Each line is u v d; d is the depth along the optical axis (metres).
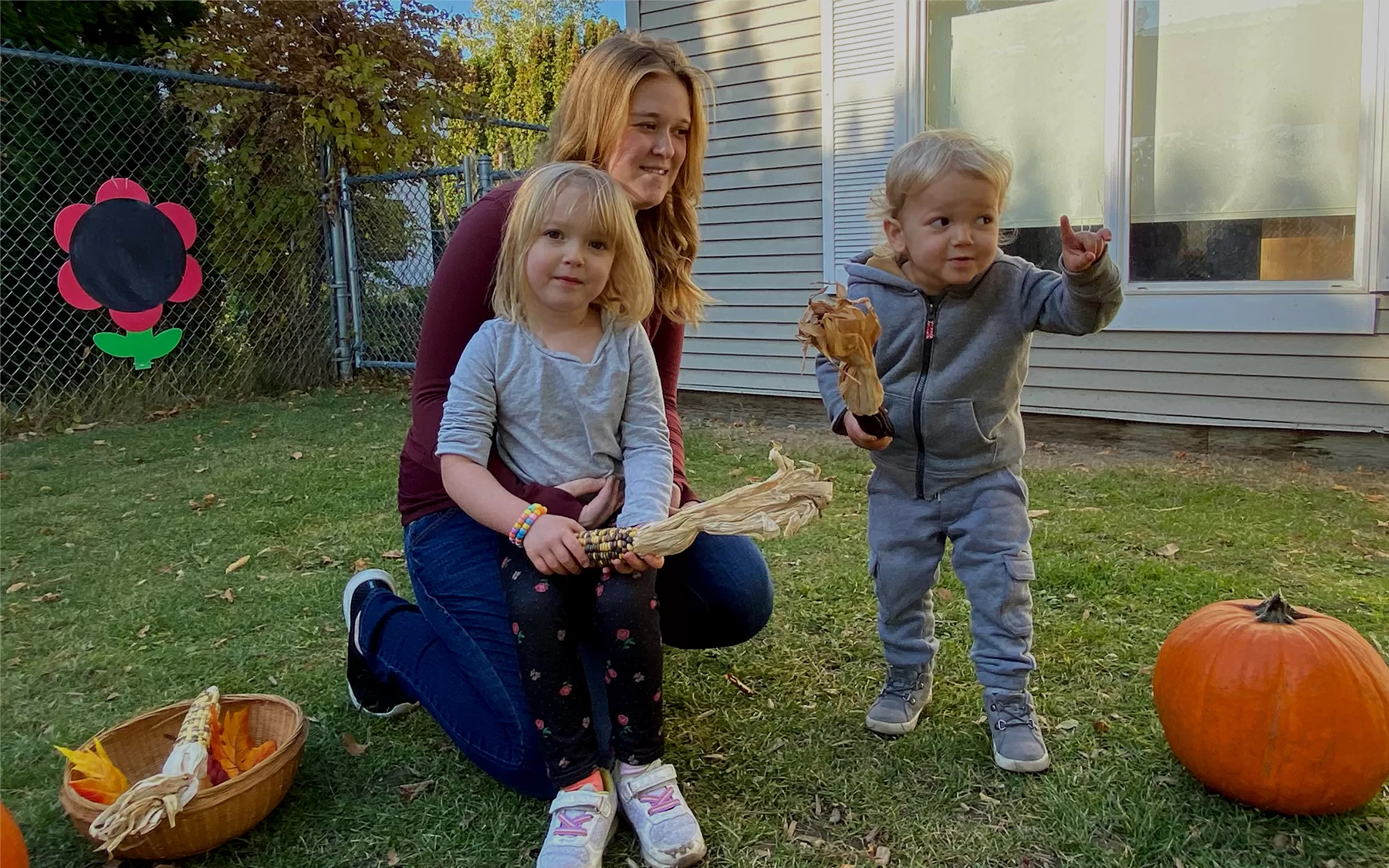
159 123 7.72
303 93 7.99
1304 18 4.92
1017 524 2.10
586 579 1.94
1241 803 1.86
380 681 2.27
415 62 8.72
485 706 1.93
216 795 1.73
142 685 2.61
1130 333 5.48
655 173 2.11
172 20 8.18
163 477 5.00
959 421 2.06
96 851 1.83
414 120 8.74
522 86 22.91
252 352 8.02
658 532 1.66
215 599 3.25
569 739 1.76
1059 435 5.76
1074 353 5.68
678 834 1.73
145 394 7.09
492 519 1.74
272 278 8.20
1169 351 5.39
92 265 6.94
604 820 1.76
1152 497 4.27
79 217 6.86
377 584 2.29
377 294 8.79
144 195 7.16
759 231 6.74
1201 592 3.02
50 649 2.87
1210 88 5.20
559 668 1.74
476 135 14.89
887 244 2.17
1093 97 5.52
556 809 1.76
